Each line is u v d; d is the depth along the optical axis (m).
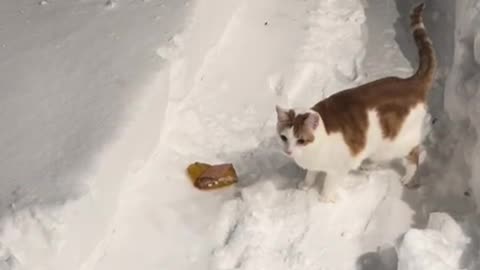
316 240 1.94
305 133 1.83
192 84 2.31
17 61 2.16
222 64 2.44
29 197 1.77
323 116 1.88
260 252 1.89
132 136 1.99
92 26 2.30
